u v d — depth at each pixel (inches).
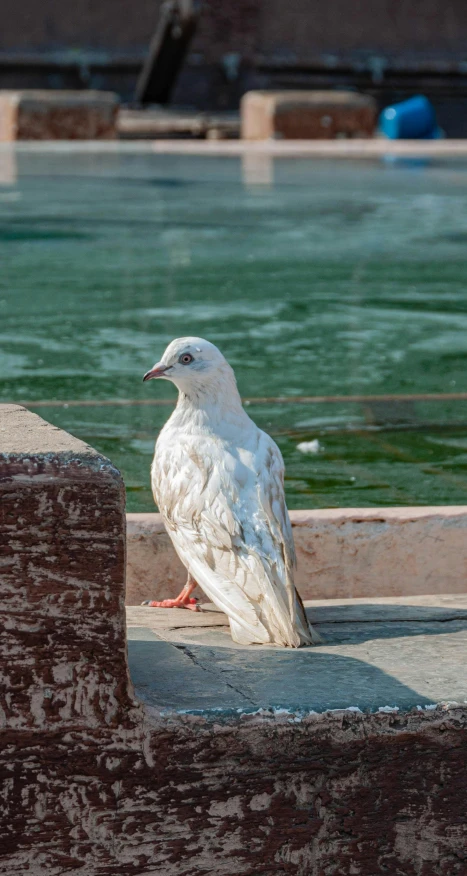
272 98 1268.5
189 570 147.9
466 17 2065.7
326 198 749.9
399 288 458.3
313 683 120.0
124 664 108.5
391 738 114.1
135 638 138.2
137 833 111.6
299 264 508.1
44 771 108.7
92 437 258.4
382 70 2025.1
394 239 584.7
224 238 580.4
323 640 138.9
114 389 300.7
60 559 105.3
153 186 812.0
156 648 132.8
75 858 110.6
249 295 437.4
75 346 348.8
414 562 184.7
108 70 1897.1
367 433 269.3
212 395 159.6
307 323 392.5
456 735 115.2
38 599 105.6
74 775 109.3
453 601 163.2
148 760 110.6
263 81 1979.6
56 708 107.7
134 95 1903.3
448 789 116.3
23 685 106.7
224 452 153.3
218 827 113.2
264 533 142.6
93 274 476.4
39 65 1857.8
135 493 221.6
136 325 380.2
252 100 1307.8
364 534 182.7
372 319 401.1
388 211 692.1
